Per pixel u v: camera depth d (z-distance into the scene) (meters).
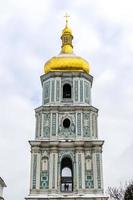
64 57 61.59
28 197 50.25
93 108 57.56
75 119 56.38
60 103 57.62
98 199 50.22
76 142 54.12
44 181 52.19
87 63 62.25
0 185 65.19
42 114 56.81
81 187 51.25
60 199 50.22
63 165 54.22
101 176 52.28
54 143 54.03
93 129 56.22
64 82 59.53
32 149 54.03
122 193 64.19
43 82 60.69
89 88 60.53
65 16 69.75
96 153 53.72
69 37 67.00
